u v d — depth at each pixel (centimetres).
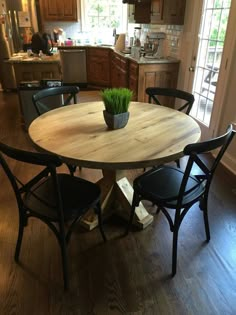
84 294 154
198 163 143
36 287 158
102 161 137
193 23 328
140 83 371
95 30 617
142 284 160
